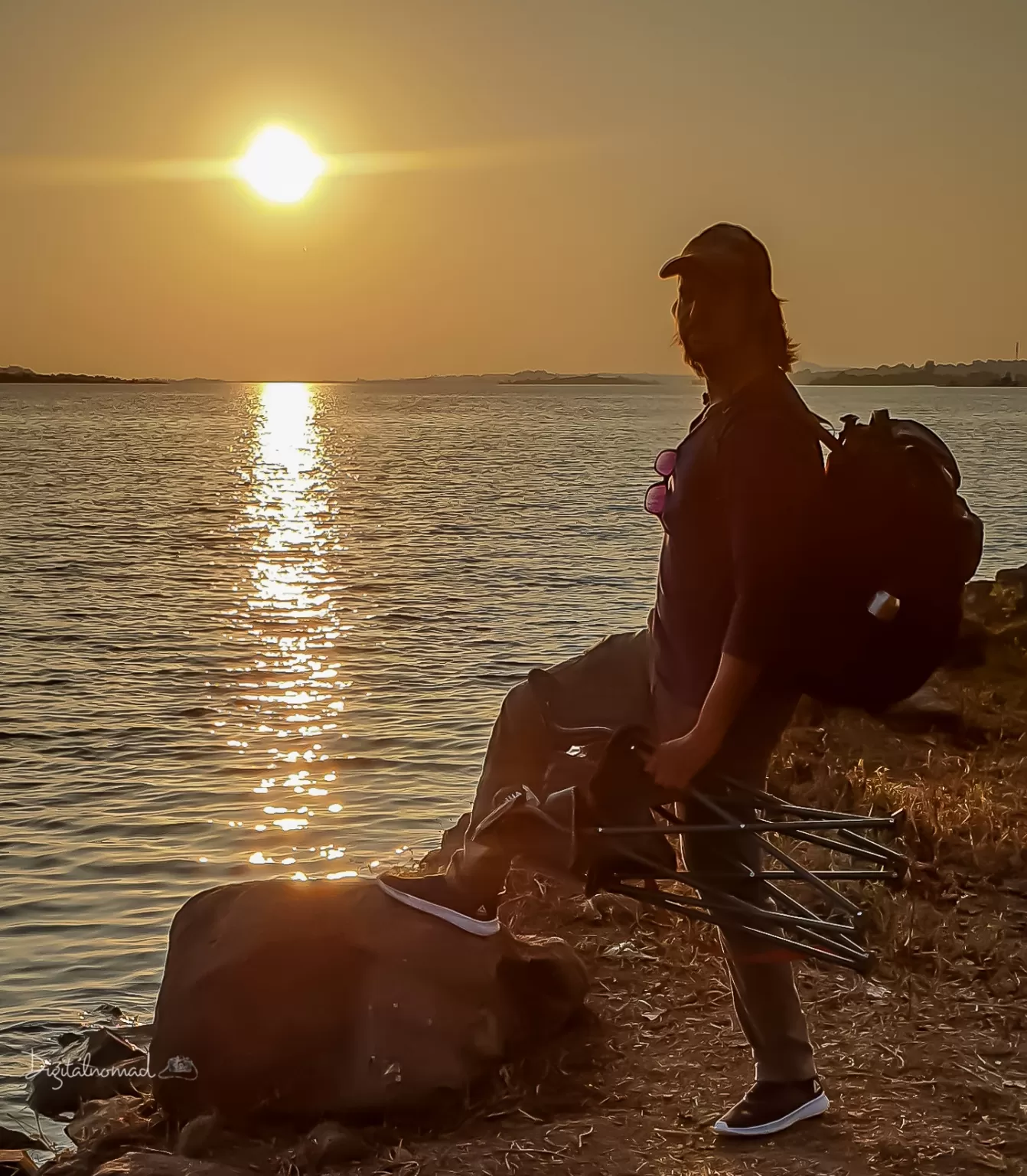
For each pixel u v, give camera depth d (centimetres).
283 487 6625
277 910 440
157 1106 459
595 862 350
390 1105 407
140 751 1398
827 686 337
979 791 694
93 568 3253
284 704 1644
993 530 3903
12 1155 491
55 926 870
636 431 16025
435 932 434
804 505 329
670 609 364
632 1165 380
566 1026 459
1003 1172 371
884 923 530
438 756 1355
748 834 361
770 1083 395
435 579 3038
